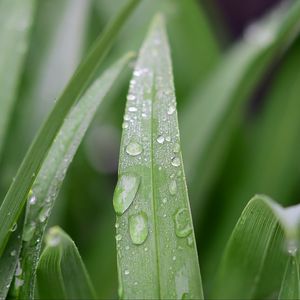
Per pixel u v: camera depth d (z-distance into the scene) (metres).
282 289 0.29
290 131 0.41
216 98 0.39
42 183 0.30
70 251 0.29
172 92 0.31
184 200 0.29
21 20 0.37
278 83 0.42
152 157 0.29
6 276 0.29
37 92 0.39
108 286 0.37
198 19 0.42
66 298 0.30
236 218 0.39
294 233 0.27
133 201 0.29
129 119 0.30
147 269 0.28
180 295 0.28
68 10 0.41
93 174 0.42
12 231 0.30
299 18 0.37
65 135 0.31
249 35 0.41
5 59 0.36
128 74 0.40
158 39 0.33
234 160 0.41
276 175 0.41
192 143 0.39
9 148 0.37
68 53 0.40
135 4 0.31
